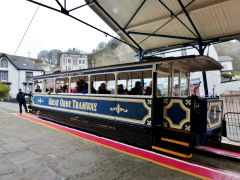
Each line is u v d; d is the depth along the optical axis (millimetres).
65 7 6398
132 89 5508
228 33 7770
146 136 4812
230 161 4438
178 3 6910
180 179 3283
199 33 8234
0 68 36562
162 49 10586
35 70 39844
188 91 6043
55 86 9086
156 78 4746
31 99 11406
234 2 6188
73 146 5043
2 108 15969
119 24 9023
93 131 6535
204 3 6621
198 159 4477
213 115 4875
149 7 7586
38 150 4590
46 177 3199
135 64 5227
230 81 16938
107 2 7734
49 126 7875
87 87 7539
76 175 3312
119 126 5590
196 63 5059
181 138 4324
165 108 4688
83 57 60000
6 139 5512
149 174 3439
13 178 3123
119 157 4289
